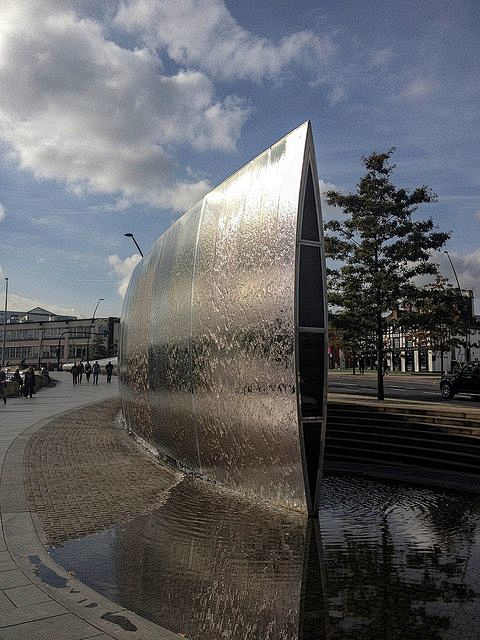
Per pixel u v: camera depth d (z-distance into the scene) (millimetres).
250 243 7695
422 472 9344
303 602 4289
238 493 7949
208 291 8664
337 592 4477
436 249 19750
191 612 4129
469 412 10766
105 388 35688
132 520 6617
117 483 8617
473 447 9445
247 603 4285
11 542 5504
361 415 12406
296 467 6797
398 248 19469
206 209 9336
